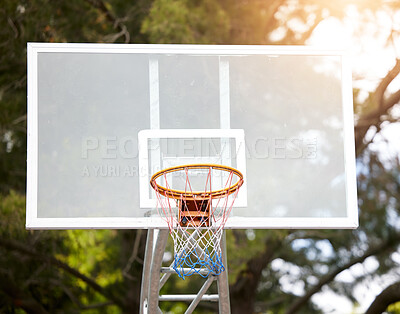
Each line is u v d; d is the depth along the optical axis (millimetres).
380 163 14250
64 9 12133
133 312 13992
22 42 11789
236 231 12320
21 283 13555
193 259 12438
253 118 7590
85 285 15391
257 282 14867
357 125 12820
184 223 7066
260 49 7789
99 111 7469
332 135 7562
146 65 7660
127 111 7500
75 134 7371
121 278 15508
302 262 17219
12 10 11711
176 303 17172
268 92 7668
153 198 7195
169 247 14562
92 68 7594
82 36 12156
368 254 14391
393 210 14742
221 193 7023
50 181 7184
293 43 13133
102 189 7203
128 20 12359
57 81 7516
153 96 7570
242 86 7672
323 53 7809
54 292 14484
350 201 7348
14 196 11117
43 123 7375
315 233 15141
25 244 12594
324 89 7703
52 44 7617
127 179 7266
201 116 7551
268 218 7242
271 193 7328
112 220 7105
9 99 11938
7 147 12617
